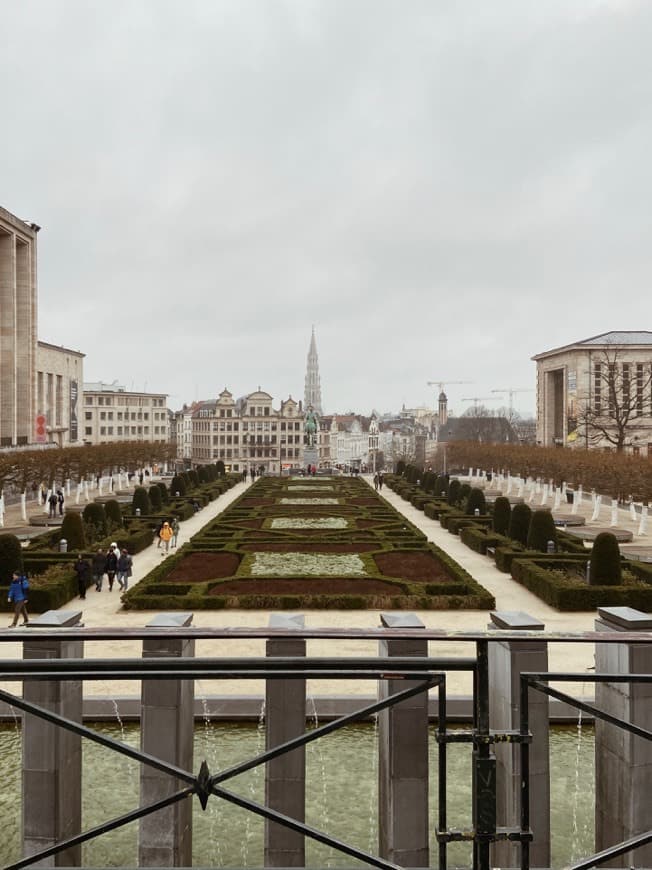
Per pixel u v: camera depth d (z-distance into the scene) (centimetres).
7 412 9888
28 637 598
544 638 604
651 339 14112
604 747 1127
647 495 5716
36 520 5872
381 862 590
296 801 1070
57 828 1041
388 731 1041
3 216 9456
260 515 6159
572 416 12525
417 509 7412
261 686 1969
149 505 6250
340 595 3044
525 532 4638
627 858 1049
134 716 1789
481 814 577
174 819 1046
